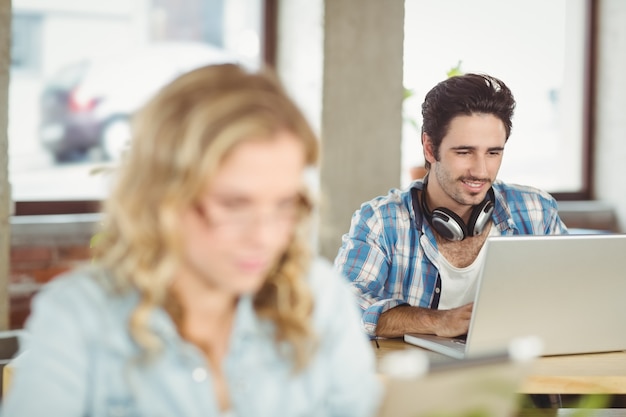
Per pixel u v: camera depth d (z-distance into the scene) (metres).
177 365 1.32
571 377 2.32
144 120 1.24
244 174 1.18
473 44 5.91
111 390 1.31
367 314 2.74
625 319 2.52
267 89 1.24
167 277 1.24
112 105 5.24
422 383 1.29
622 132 6.34
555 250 2.38
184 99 1.22
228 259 1.21
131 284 1.30
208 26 5.39
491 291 2.37
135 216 1.23
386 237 2.94
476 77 2.82
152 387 1.32
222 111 1.18
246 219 1.20
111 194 1.28
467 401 1.35
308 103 5.16
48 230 4.93
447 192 2.85
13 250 4.85
